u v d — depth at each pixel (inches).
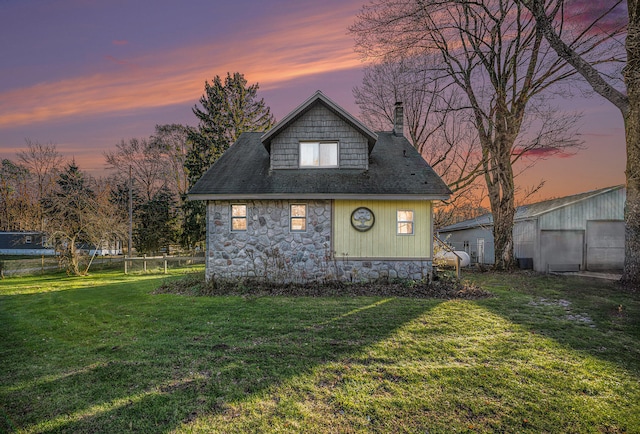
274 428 113.8
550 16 461.4
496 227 605.0
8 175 1576.0
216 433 111.4
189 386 144.7
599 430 112.3
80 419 120.3
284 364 167.6
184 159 1364.4
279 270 419.2
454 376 152.8
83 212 749.3
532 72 547.5
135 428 114.7
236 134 1141.7
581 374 155.0
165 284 438.9
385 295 349.7
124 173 1337.4
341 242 421.4
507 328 227.9
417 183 423.5
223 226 427.5
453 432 111.1
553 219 586.9
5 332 239.0
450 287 378.6
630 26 378.3
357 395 135.5
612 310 276.4
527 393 136.9
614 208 596.4
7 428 115.0
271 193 406.0
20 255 1311.5
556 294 350.0
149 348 194.2
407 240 420.5
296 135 450.6
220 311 284.0
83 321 265.3
